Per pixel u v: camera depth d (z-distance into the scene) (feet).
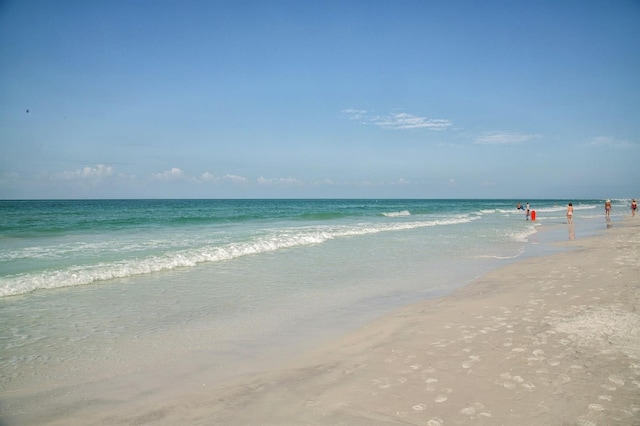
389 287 33.35
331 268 41.81
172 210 180.34
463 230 88.69
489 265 43.42
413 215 164.25
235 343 20.62
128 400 14.64
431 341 19.85
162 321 24.22
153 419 13.24
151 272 39.22
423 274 38.75
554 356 17.07
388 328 22.49
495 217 149.28
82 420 13.30
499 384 14.78
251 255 50.57
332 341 20.68
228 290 32.14
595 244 58.08
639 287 28.76
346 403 13.87
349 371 16.61
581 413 12.59
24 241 58.75
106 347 20.02
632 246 52.54
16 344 20.31
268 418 13.05
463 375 15.69
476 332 20.84
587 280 32.09
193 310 26.58
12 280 32.12
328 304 28.17
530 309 24.58
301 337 21.45
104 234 70.44
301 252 53.16
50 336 21.49
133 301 28.68
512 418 12.50
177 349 19.80
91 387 15.76
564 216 156.56
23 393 15.28
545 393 13.94
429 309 26.21
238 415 13.30
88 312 25.91
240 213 158.61
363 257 49.19
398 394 14.37
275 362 18.02
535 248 57.06
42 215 123.03
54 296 29.84
